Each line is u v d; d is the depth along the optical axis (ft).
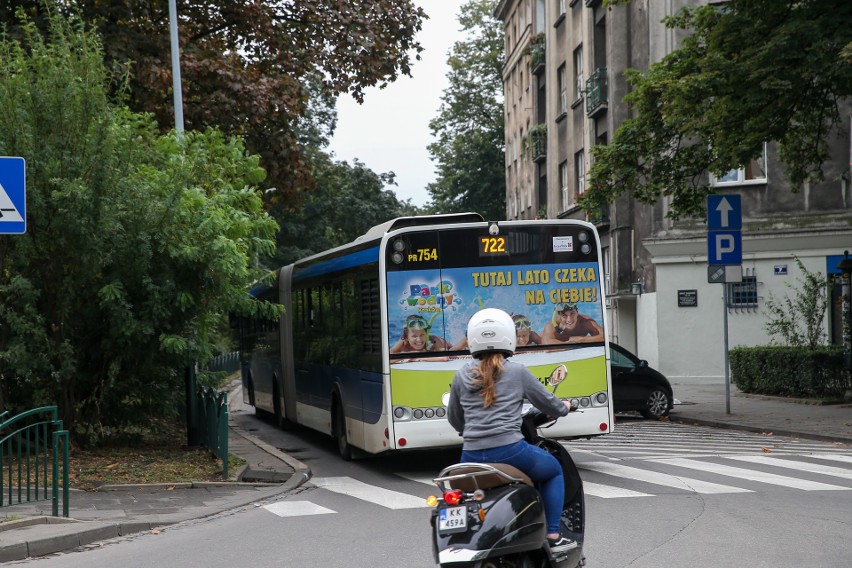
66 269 47.09
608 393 42.50
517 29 175.32
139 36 71.46
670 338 96.27
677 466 43.27
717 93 64.80
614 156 76.28
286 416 66.08
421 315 41.57
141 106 71.31
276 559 26.78
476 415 19.80
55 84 45.83
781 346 79.36
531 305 42.11
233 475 44.04
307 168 80.33
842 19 61.36
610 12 110.52
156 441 57.36
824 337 82.79
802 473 40.55
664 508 32.27
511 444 19.51
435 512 19.10
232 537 30.48
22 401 49.19
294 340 62.54
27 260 46.44
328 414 53.36
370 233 45.83
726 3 68.69
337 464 49.85
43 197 45.11
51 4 50.06
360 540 29.07
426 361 41.42
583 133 124.77
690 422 67.26
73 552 29.35
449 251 41.83
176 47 60.80
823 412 66.59
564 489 20.95
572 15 130.11
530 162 161.07
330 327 52.03
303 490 40.88
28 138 44.96
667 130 74.13
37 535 29.60
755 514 30.89
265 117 75.77
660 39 99.35
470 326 20.39
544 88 152.97
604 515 31.19
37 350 46.62
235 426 73.82
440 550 18.38
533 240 42.39
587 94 118.83
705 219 82.38
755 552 25.40
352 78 80.07
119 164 46.57
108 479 42.37
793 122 75.10
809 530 28.22
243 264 48.37
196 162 50.44
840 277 82.89
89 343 49.62
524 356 41.81
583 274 42.65
